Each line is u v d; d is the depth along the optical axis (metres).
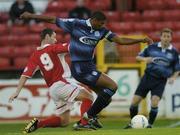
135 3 67.31
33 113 51.03
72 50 32.78
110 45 51.88
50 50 32.31
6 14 65.56
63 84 32.50
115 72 51.75
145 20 64.38
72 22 32.69
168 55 40.84
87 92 33.22
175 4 67.06
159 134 27.95
